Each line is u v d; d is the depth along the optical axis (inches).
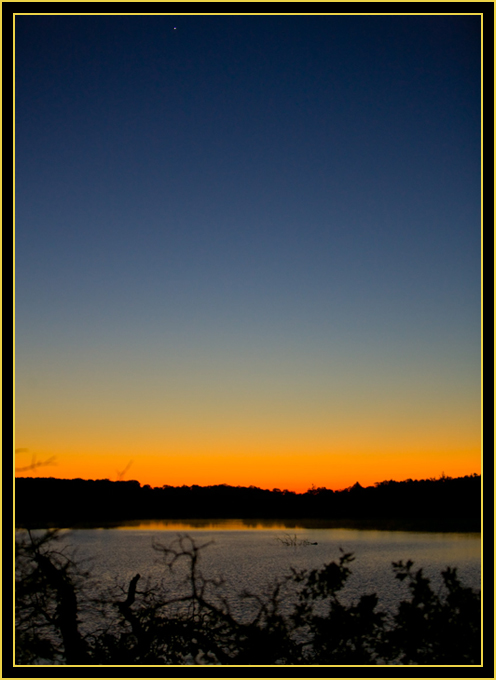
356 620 273.9
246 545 2266.2
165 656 290.4
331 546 2138.3
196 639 287.4
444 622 258.8
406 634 261.1
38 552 284.2
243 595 300.4
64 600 284.5
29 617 284.2
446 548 1786.4
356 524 4768.7
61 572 287.7
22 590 279.9
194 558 306.7
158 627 292.0
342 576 285.9
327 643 274.8
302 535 3144.7
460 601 258.5
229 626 290.8
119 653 286.5
